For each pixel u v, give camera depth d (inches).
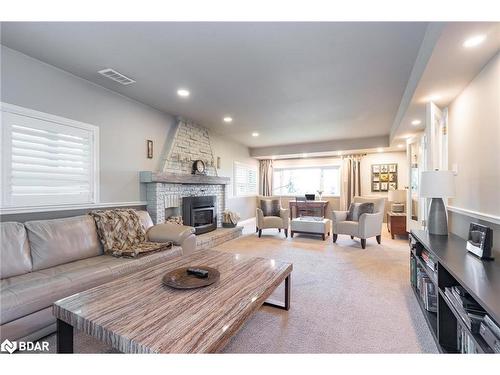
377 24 74.2
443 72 82.1
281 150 281.0
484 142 79.3
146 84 120.0
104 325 45.5
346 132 217.5
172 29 77.8
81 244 93.1
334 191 298.2
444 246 77.8
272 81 115.9
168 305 53.2
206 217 197.8
